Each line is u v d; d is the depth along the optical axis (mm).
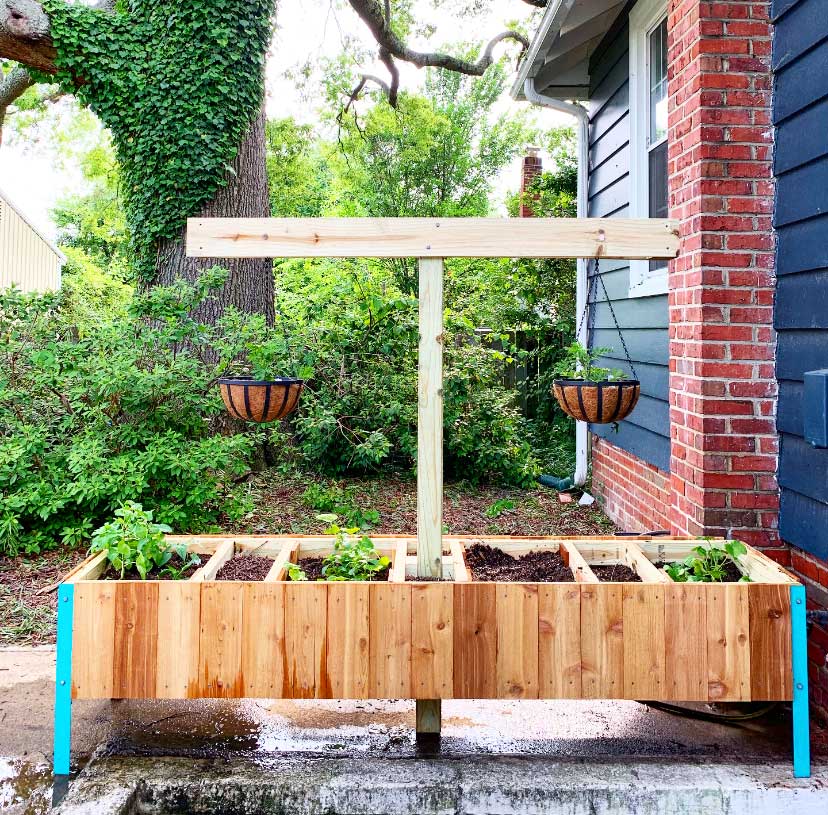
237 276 8086
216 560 2969
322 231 2920
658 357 4992
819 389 2473
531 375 9891
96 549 2947
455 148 20609
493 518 6793
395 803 2535
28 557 5398
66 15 7594
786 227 3273
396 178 19562
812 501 3059
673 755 2756
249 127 8117
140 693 2600
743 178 3385
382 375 6875
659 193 5359
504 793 2523
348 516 6113
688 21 3543
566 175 10461
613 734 2934
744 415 3373
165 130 7711
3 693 3330
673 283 3795
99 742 2875
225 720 3070
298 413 7371
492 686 2586
